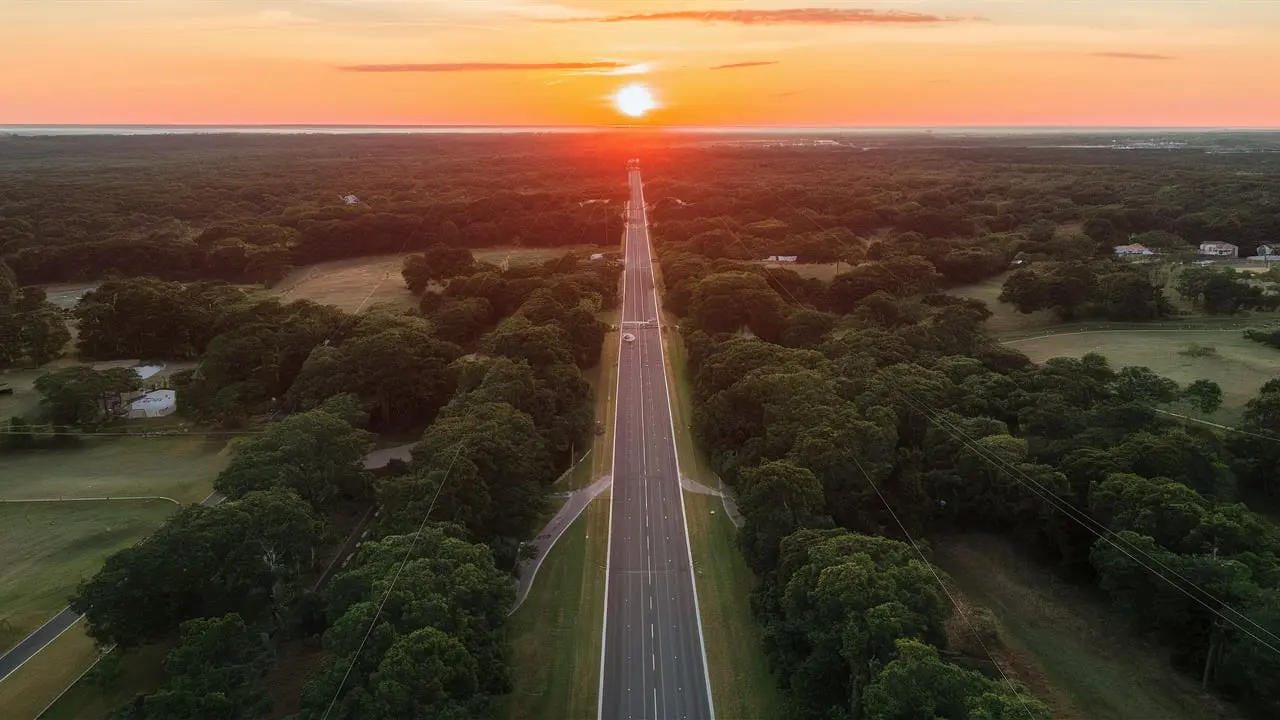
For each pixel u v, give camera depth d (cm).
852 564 8494
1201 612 9219
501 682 8425
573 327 19588
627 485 14125
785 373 14912
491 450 11725
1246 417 13525
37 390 16550
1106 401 14800
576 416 15438
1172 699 9044
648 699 9156
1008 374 16625
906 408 14175
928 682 6950
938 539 12475
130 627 8581
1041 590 11206
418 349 17250
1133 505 10431
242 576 9106
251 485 10812
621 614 10688
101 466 14662
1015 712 6531
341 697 7381
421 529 9638
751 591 10631
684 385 18688
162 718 7056
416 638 7556
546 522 12975
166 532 9162
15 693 8756
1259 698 8800
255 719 7644
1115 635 10194
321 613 9756
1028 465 11800
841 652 7950
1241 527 9731
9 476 14200
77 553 11644
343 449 12256
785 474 10744
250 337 17812
